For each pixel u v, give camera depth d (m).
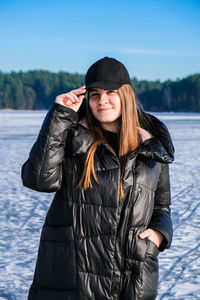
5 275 3.22
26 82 123.75
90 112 1.69
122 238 1.56
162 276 3.20
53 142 1.58
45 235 1.61
